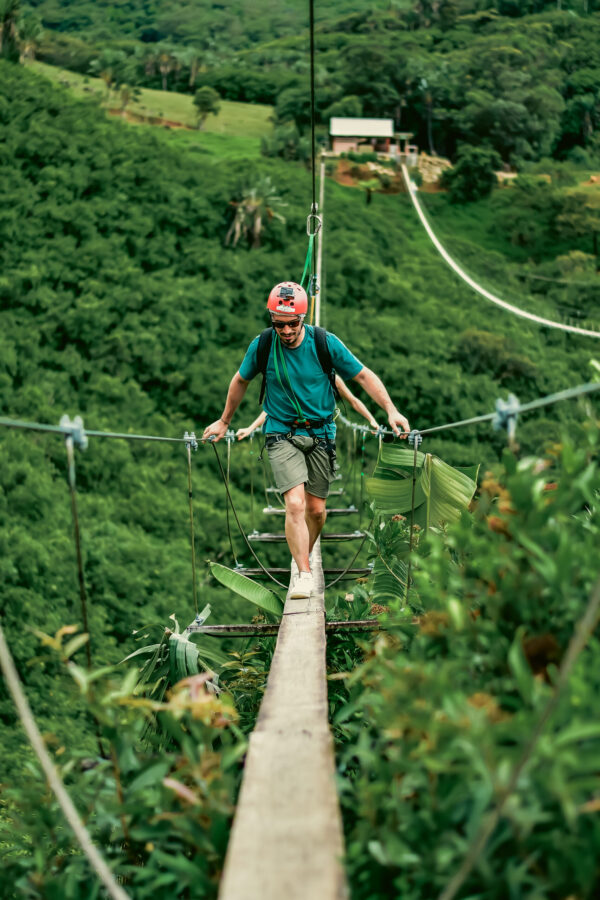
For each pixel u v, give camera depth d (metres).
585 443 1.74
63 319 53.41
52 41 92.69
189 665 3.04
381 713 1.52
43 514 39.88
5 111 64.31
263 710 2.19
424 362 54.06
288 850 1.49
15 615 33.72
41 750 1.56
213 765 1.63
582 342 58.06
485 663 1.61
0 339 51.69
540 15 103.56
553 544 1.59
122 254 58.56
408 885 1.39
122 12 123.75
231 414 3.76
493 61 92.06
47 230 58.16
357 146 82.56
